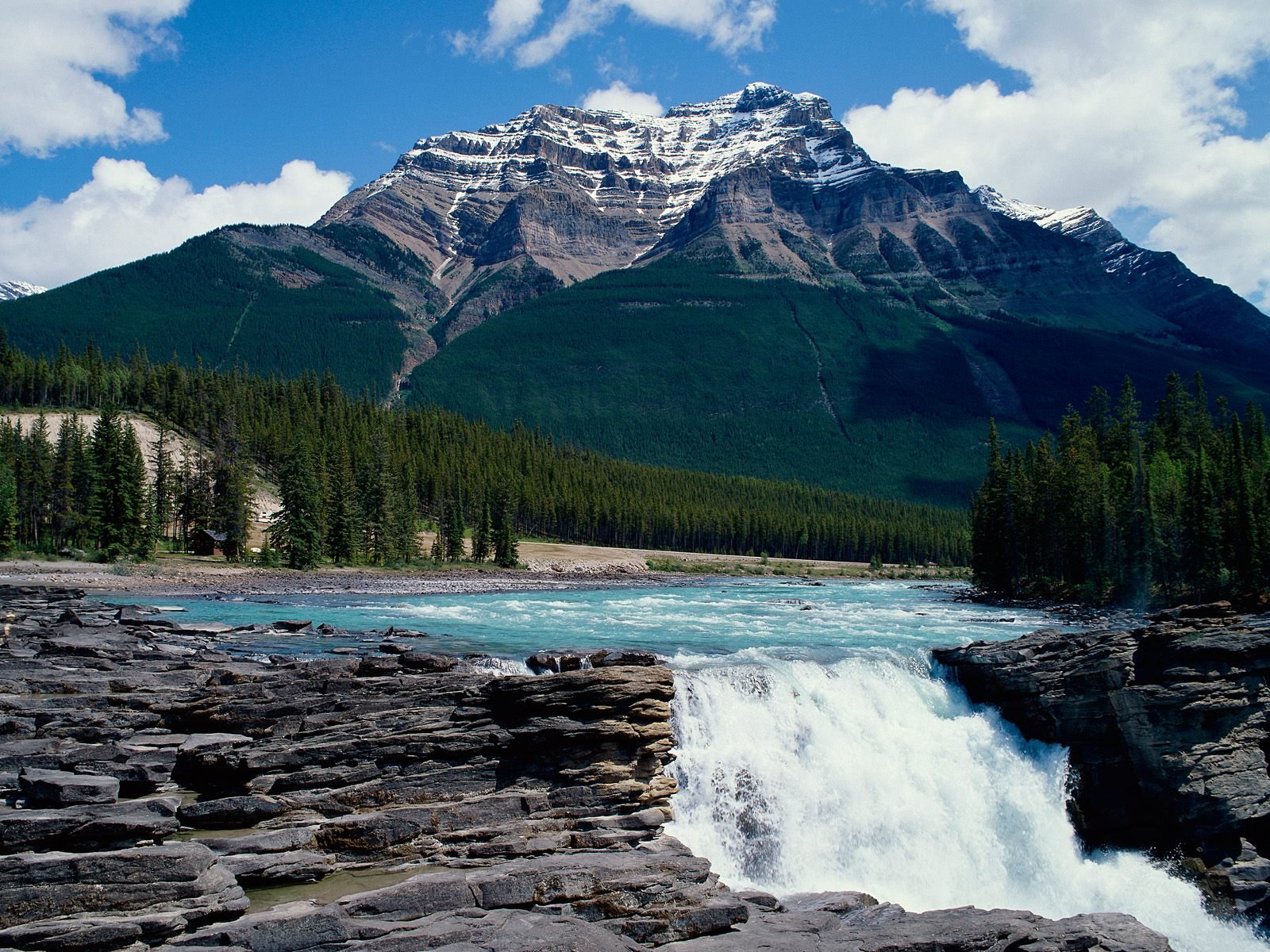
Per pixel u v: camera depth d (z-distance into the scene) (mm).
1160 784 40969
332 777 28594
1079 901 38562
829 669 44469
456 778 30109
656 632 63250
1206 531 86562
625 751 32125
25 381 181375
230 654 45125
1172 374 129500
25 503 113812
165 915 20422
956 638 62438
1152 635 42719
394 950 20391
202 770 28438
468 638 56719
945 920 25672
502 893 23375
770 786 38000
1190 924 36719
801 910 27094
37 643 43969
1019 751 43375
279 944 20125
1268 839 40156
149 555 115250
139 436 172375
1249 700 41656
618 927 23203
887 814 39125
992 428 126625
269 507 160125
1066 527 104812
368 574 122938
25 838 21875
